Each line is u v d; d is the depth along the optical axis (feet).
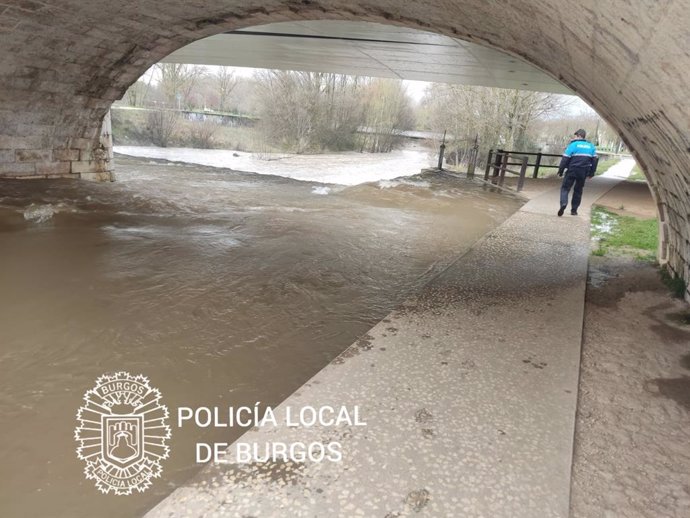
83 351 12.78
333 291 18.26
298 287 18.38
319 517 6.38
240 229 26.58
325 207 34.96
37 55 30.37
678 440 8.58
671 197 17.40
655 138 13.79
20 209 27.12
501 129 93.20
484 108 92.99
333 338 14.42
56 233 23.53
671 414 9.41
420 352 11.39
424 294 15.64
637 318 14.44
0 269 18.31
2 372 11.63
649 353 12.08
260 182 47.34
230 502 6.62
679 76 8.05
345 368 10.47
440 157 70.28
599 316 14.52
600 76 13.98
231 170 57.36
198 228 26.25
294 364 12.75
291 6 27.61
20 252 20.40
